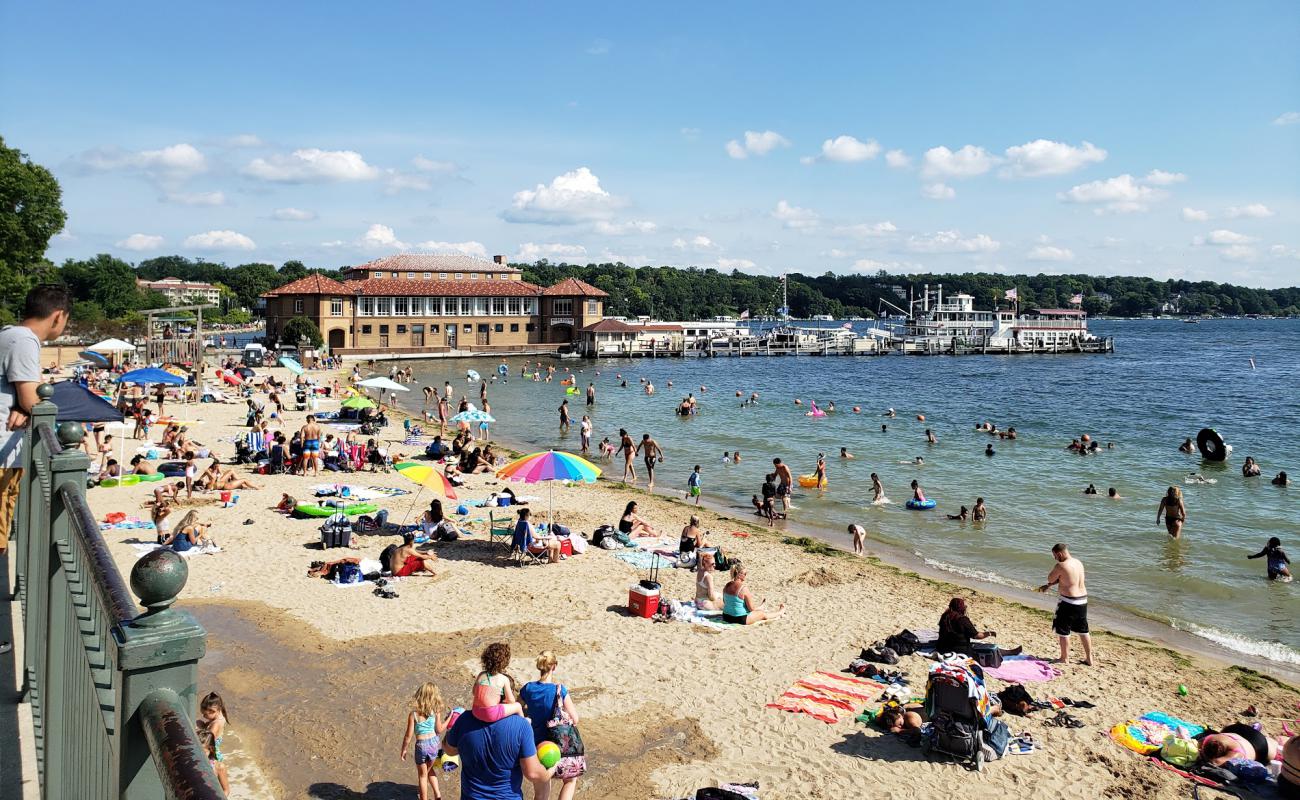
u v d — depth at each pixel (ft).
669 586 64.80
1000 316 457.68
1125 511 99.91
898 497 106.93
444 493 75.97
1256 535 89.51
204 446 123.54
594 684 46.47
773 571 70.90
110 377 193.26
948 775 38.17
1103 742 41.68
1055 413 199.62
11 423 20.95
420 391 246.27
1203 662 54.19
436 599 59.36
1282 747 40.04
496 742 26.61
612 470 127.03
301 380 218.79
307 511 81.25
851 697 45.39
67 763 13.25
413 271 394.11
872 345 439.22
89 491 89.56
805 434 162.71
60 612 14.89
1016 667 51.16
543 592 61.72
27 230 207.51
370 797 34.68
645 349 411.13
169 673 7.73
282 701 42.80
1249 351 474.90
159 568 7.58
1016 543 85.56
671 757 38.99
